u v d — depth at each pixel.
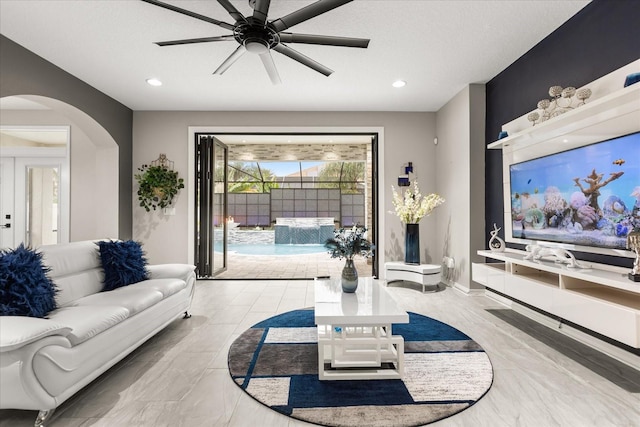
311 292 4.48
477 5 2.61
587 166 2.54
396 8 2.63
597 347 2.58
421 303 3.88
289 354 2.51
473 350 2.55
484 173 4.20
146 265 3.28
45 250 2.51
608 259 2.44
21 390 1.54
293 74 3.87
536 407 1.81
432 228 5.25
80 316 2.00
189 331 3.02
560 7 2.66
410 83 4.15
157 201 5.13
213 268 5.39
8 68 3.11
